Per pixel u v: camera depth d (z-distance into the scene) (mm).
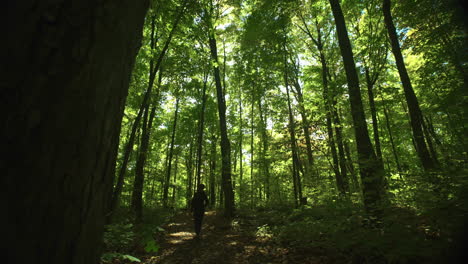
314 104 8859
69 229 767
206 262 4648
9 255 606
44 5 711
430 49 8961
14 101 646
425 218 3662
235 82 17312
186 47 8359
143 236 2240
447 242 2736
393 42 8008
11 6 661
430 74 9609
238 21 13922
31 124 667
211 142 19000
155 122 16469
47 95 700
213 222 9742
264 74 12398
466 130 5398
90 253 891
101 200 971
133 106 10477
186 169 21750
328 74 12703
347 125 8594
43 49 699
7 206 614
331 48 12719
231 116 19953
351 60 6129
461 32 5406
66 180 749
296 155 10875
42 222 681
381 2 9438
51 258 705
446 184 3848
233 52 16906
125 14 1016
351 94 6004
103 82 899
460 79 7512
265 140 14664
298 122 9000
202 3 7344
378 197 4871
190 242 6312
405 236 3316
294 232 5609
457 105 6223
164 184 13781
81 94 789
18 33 661
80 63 780
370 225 4258
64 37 743
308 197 8930
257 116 19344
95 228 928
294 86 14953
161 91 10828
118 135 1106
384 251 3264
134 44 1168
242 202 14930
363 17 11117
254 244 5734
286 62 11805
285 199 13906
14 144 640
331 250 4168
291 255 4496
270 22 10742
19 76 656
